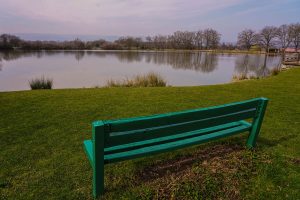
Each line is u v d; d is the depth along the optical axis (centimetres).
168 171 285
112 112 534
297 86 961
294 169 293
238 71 2381
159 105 604
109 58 4244
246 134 400
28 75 1775
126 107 577
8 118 476
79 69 2280
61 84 1407
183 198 237
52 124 449
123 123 212
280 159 315
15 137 386
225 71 2388
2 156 323
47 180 270
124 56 5062
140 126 223
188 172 282
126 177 275
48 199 238
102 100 639
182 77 1872
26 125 440
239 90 850
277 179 271
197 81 1656
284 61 2431
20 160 313
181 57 5144
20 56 4212
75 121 468
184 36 9331
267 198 243
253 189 254
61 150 344
